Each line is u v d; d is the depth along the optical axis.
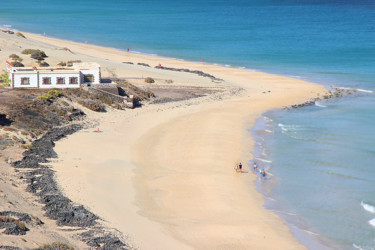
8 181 105.12
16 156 122.06
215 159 137.00
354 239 96.62
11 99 165.62
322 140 155.38
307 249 92.38
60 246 78.62
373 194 116.12
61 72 187.62
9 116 148.00
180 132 160.75
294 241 95.19
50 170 118.12
